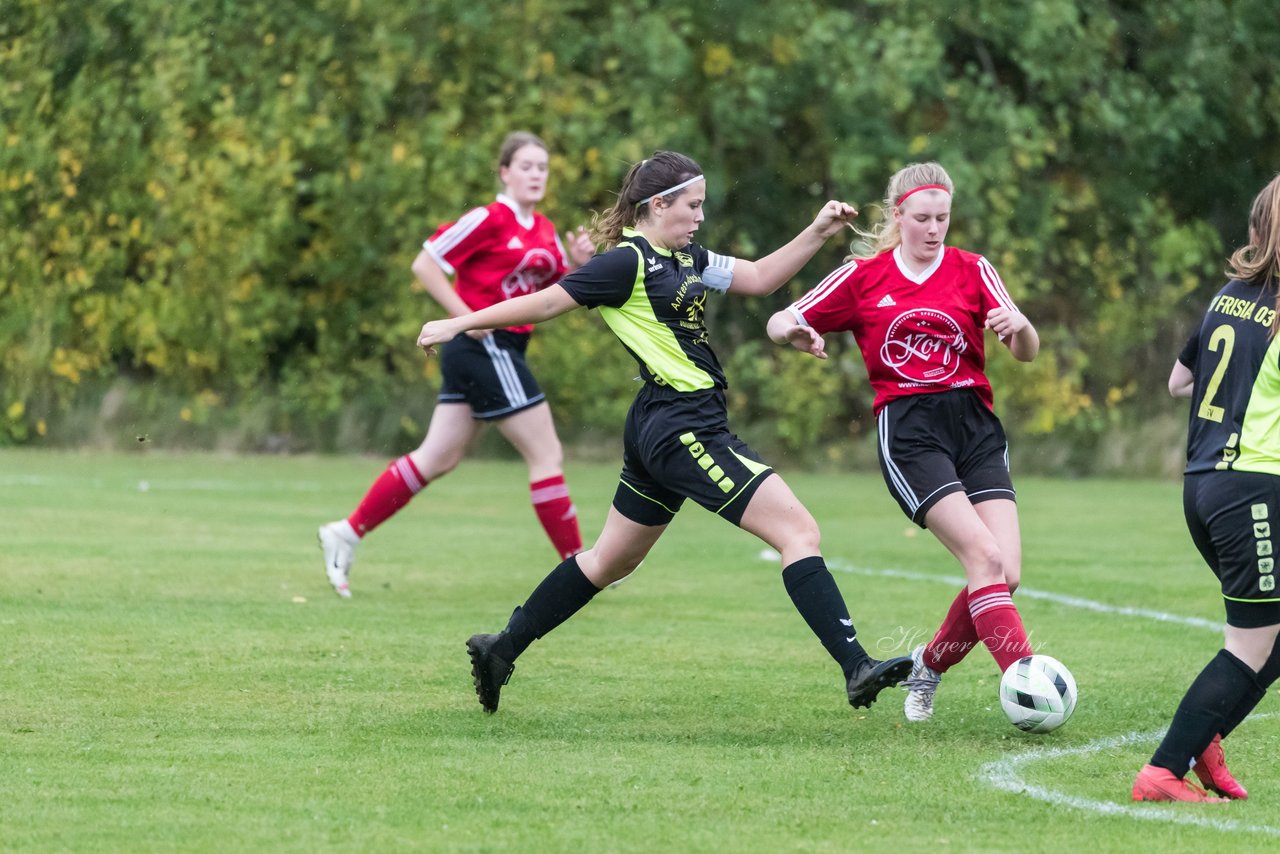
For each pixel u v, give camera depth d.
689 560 35.44
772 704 19.70
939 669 18.92
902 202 19.11
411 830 13.60
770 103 63.44
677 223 18.22
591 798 14.81
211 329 61.88
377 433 63.09
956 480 18.67
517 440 29.48
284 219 60.94
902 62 62.69
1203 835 13.69
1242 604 14.92
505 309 17.84
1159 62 67.06
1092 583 32.12
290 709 18.80
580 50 62.16
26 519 39.62
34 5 61.97
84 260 62.19
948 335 19.06
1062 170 67.25
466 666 21.80
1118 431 64.12
